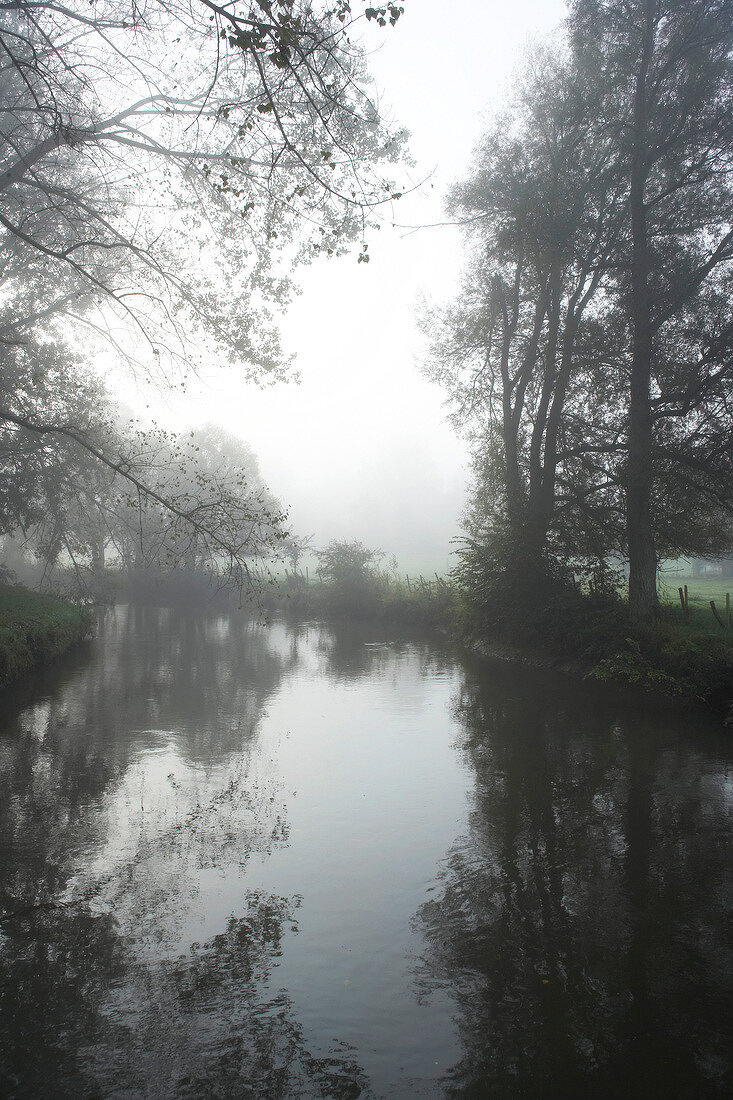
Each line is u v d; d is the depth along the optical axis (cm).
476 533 2439
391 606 3366
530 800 857
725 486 1770
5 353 2136
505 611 2106
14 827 766
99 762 1009
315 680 1742
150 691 1573
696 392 1755
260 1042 428
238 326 1745
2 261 2094
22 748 1078
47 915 579
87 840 732
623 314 2019
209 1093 385
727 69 1716
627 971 504
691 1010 460
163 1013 455
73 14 1231
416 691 1585
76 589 2947
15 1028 440
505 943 541
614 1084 395
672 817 799
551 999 471
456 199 2075
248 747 1095
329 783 920
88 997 471
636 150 1780
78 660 2059
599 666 1650
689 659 1434
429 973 502
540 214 1848
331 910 589
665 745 1096
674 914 585
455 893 621
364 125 1405
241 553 1376
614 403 2097
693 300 1872
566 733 1178
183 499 1335
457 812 818
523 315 2344
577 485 2119
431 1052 420
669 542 2022
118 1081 394
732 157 1761
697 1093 388
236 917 577
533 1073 403
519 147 1984
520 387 2203
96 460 2164
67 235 1825
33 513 2236
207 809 823
